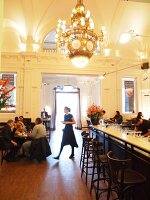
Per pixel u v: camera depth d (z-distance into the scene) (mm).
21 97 9102
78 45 4734
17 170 4777
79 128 13961
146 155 2715
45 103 14094
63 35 5035
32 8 8695
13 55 9109
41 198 3273
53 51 9562
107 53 9727
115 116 9266
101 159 3355
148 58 10047
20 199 3230
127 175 2363
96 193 3080
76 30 4789
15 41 9398
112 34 9719
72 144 5953
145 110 10055
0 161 5625
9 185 3830
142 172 2842
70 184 3883
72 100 14539
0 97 1979
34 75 9250
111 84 9773
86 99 14523
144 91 10086
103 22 9555
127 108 10164
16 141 6039
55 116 13984
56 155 6266
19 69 9195
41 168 4930
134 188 2889
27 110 9039
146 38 9938
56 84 14359
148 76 10047
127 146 3465
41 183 3934
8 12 8750
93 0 8891
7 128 5500
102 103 9656
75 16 4969
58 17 9477
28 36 9242
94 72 9656
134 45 10250
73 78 14547
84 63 5000
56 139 9398
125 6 8789
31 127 8219
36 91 9188
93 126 5652
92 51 4961
